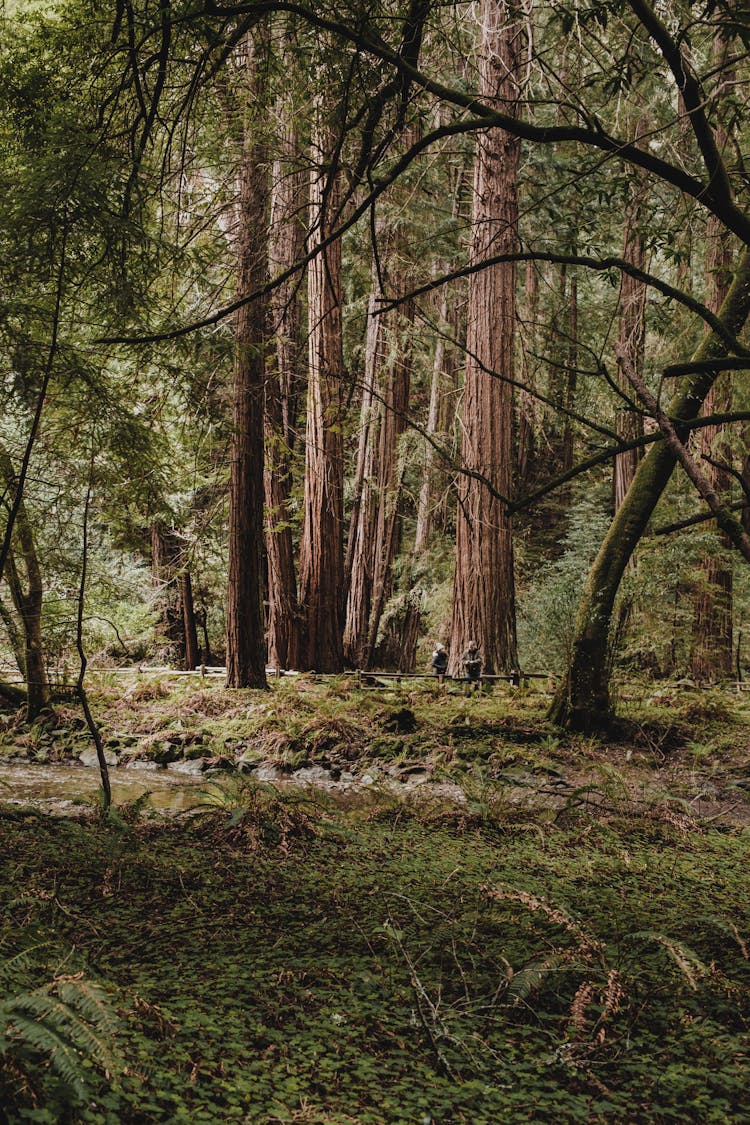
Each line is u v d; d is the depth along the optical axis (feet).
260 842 28.84
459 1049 14.10
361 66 20.26
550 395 78.59
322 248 18.75
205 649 89.40
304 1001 15.64
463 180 72.54
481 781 39.19
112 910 20.62
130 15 18.07
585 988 14.93
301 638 72.79
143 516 41.55
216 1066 12.36
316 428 72.02
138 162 21.30
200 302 40.55
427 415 95.96
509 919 20.89
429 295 86.58
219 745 49.65
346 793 42.63
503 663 64.44
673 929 20.66
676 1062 14.11
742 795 40.14
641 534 48.47
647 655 72.79
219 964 17.15
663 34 16.92
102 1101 10.28
